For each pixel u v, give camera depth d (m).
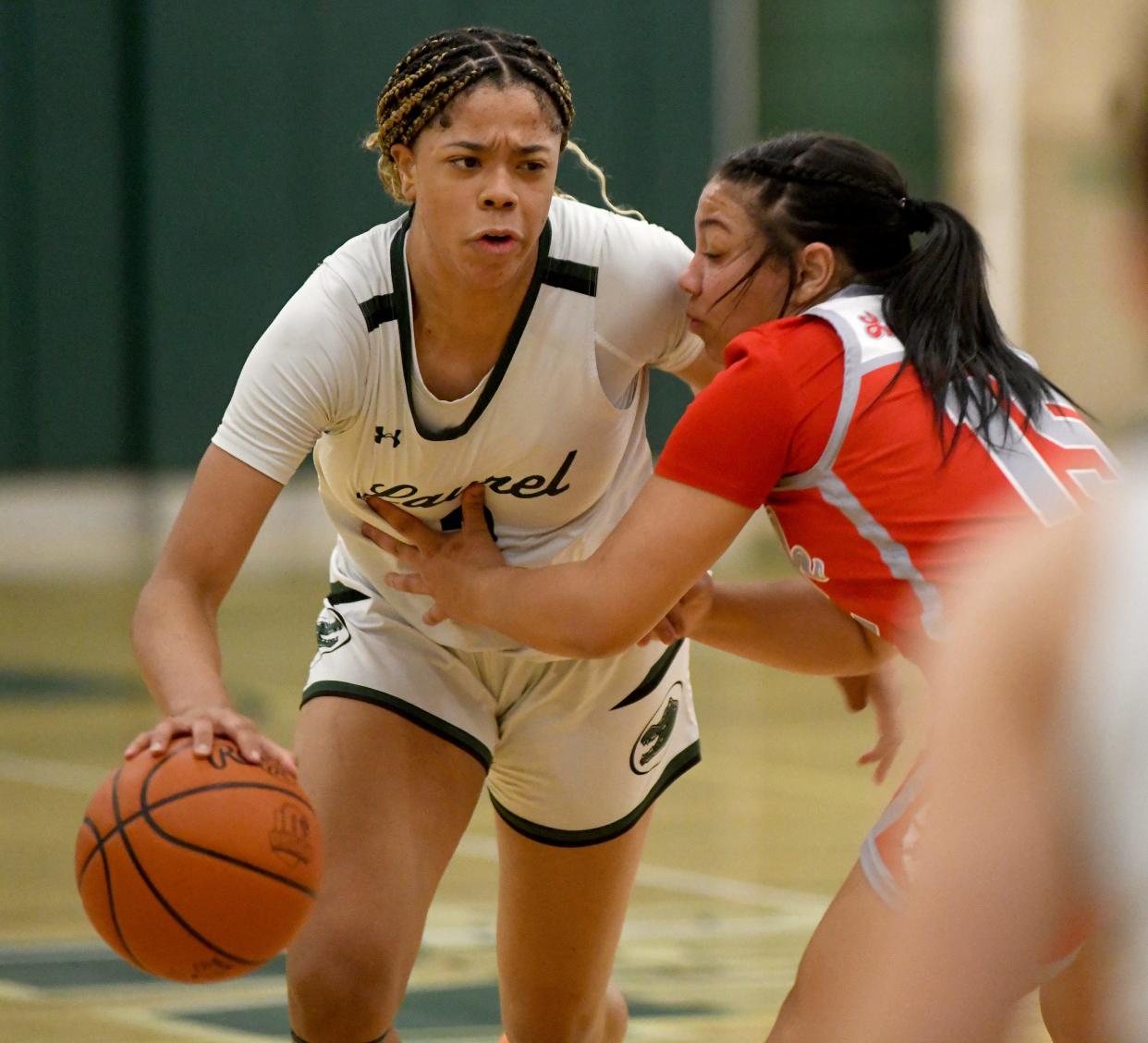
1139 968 2.28
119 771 5.55
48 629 25.48
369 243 6.42
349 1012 6.23
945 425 5.65
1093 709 2.24
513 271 6.14
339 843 6.51
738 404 5.77
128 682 21.05
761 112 36.84
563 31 34.44
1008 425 5.68
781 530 6.06
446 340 6.42
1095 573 2.27
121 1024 9.05
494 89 5.93
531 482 6.82
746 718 19.80
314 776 6.69
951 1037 2.36
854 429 5.70
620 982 9.85
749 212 6.29
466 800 6.93
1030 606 2.31
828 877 12.41
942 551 5.59
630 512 5.93
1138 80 2.05
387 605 7.02
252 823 5.41
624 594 5.88
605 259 6.57
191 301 33.00
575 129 34.59
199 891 5.34
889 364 5.77
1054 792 2.28
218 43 32.94
